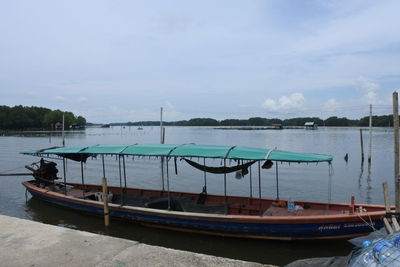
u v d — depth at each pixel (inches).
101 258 166.6
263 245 435.8
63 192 650.8
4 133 4520.2
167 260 162.6
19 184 894.4
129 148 534.6
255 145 2203.5
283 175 1074.1
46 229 210.4
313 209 483.2
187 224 462.9
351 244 430.3
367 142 2439.7
